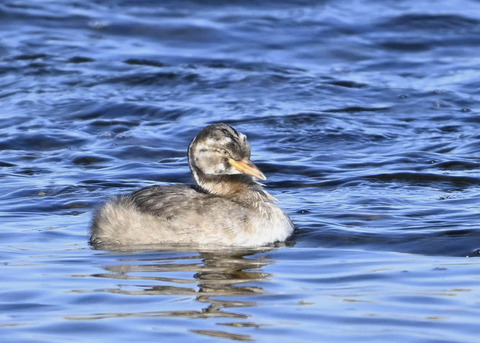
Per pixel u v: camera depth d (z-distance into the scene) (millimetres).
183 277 11641
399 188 16297
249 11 28016
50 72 23906
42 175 17406
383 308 10359
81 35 26531
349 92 22438
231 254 12812
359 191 16109
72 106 21641
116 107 21500
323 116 20719
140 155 18688
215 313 10266
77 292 11008
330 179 16875
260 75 23422
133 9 28156
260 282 11398
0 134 19922
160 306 10508
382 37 26188
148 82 23188
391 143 19219
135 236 13508
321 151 18797
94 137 19750
